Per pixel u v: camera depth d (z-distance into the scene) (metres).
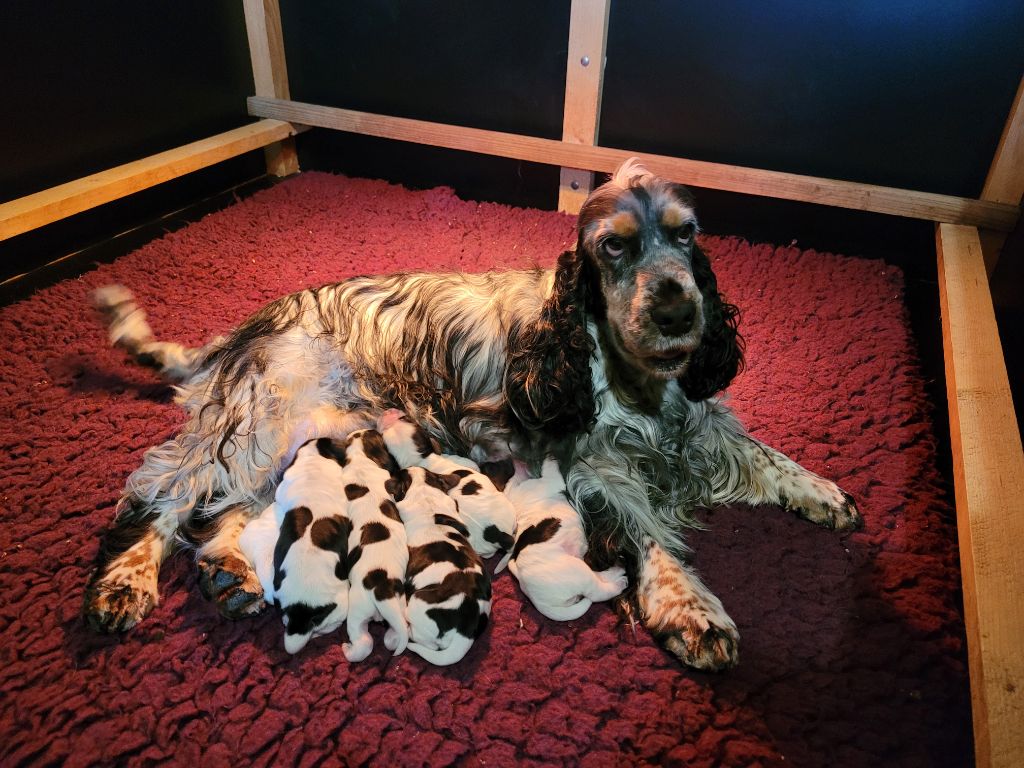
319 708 0.58
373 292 0.83
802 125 1.19
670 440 0.77
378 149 1.48
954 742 0.55
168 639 0.63
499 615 0.65
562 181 1.35
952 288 0.95
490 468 0.74
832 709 0.57
